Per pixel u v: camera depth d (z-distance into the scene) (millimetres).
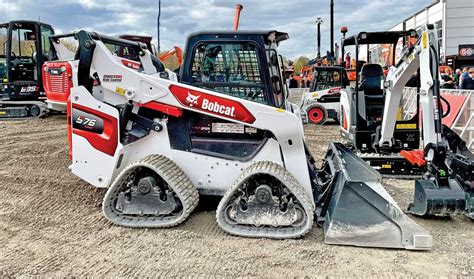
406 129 7523
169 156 4973
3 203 5504
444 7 21391
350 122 8164
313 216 4547
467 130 9266
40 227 4719
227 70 4875
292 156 4656
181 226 4691
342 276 3639
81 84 4902
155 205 4699
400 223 4121
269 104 4832
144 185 4672
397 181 6801
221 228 4496
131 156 5047
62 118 13812
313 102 14109
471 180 4773
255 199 4461
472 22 21109
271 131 4586
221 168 4871
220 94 4660
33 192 5938
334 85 14062
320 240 4328
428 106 4871
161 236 4449
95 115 4863
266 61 4781
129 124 4957
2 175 6793
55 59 11680
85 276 3648
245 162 4812
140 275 3674
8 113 13672
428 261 3902
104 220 4883
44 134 10656
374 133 7832
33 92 13875
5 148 8875
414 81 8031
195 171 4930
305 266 3811
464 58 18953
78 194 5812
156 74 5641
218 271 3729
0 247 4223
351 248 4160
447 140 5586
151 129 4938
